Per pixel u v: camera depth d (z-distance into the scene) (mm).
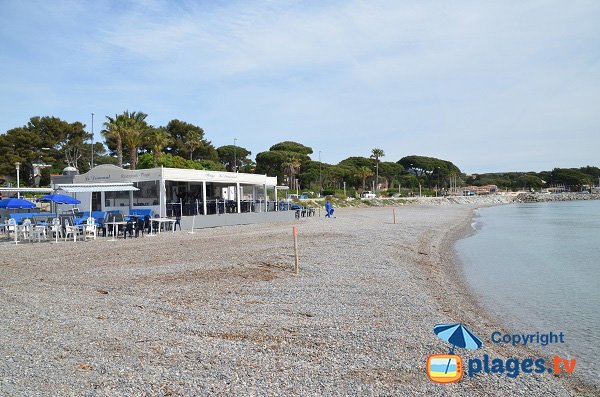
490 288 12445
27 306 8742
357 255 15914
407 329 7715
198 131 75938
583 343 7727
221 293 10062
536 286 12797
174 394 5000
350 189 103500
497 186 174250
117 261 14188
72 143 72750
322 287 10852
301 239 20469
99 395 4922
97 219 22938
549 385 5801
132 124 47469
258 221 32562
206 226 27609
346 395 5086
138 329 7316
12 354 6121
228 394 5031
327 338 7074
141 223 22172
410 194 116938
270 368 5789
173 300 9367
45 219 25281
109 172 29016
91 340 6746
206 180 29203
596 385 6004
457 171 161000
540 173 191125
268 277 11930
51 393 4941
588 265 16891
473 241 25594
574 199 151000
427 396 5137
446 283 12586
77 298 9453
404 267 14258
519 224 41281
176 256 15211
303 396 5031
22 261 14219
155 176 26719
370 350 6582
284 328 7547
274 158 87812
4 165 60156
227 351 6371
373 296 10125
